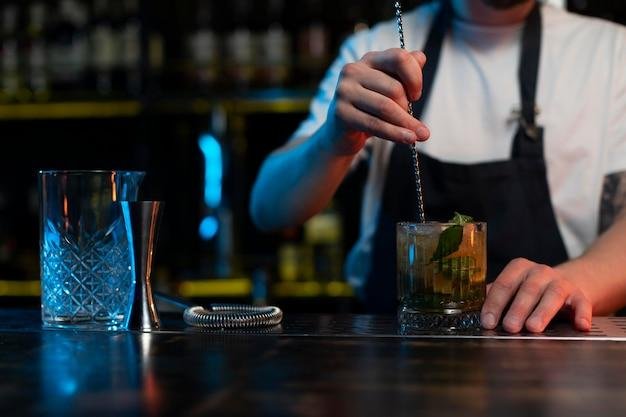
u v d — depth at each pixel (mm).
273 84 2834
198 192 2922
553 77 1657
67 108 2949
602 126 1634
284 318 1196
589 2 2570
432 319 1068
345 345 981
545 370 854
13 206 3012
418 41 1724
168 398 759
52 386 801
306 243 2854
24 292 2930
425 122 1668
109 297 1102
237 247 2865
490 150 1647
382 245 1664
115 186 1102
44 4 2918
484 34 1671
